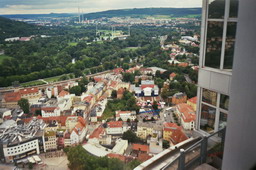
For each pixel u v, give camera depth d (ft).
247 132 20.74
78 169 176.96
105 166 169.17
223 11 46.70
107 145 227.20
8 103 379.76
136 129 266.16
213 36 49.96
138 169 50.11
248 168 21.01
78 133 252.62
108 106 354.95
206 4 48.98
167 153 54.65
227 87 48.01
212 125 54.90
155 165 52.19
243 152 21.22
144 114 318.24
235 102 21.48
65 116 302.86
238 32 20.74
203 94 55.42
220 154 43.11
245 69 20.35
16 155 229.66
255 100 19.80
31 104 379.35
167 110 333.62
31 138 238.68
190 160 41.60
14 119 315.78
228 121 22.48
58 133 264.11
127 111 305.32
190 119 253.24
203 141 43.04
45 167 214.90
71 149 197.88
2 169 210.79
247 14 19.74
